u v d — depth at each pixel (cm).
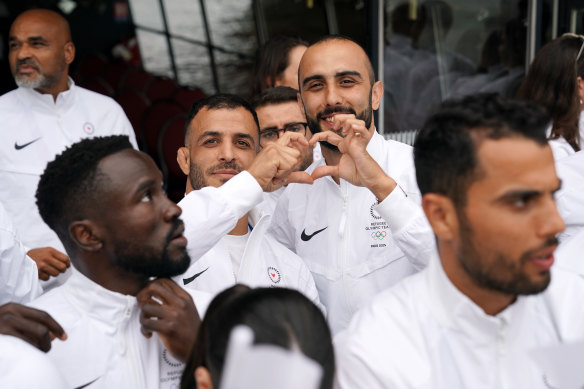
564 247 141
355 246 191
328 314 194
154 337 135
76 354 127
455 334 109
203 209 152
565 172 181
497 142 98
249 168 160
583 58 227
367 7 397
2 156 284
